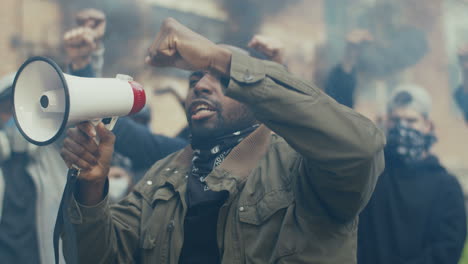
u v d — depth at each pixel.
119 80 1.30
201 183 1.51
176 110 8.47
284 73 1.18
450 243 2.62
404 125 2.86
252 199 1.41
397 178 2.74
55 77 1.19
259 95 1.13
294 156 1.43
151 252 1.49
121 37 8.50
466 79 3.85
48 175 2.56
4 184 2.56
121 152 2.42
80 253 1.44
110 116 1.29
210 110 1.53
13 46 7.64
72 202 1.41
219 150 1.53
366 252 2.66
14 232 2.55
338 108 1.16
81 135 1.34
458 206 2.71
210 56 1.16
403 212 2.68
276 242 1.35
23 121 1.21
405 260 2.62
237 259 1.37
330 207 1.28
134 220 1.59
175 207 1.52
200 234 1.46
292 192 1.37
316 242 1.31
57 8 7.97
